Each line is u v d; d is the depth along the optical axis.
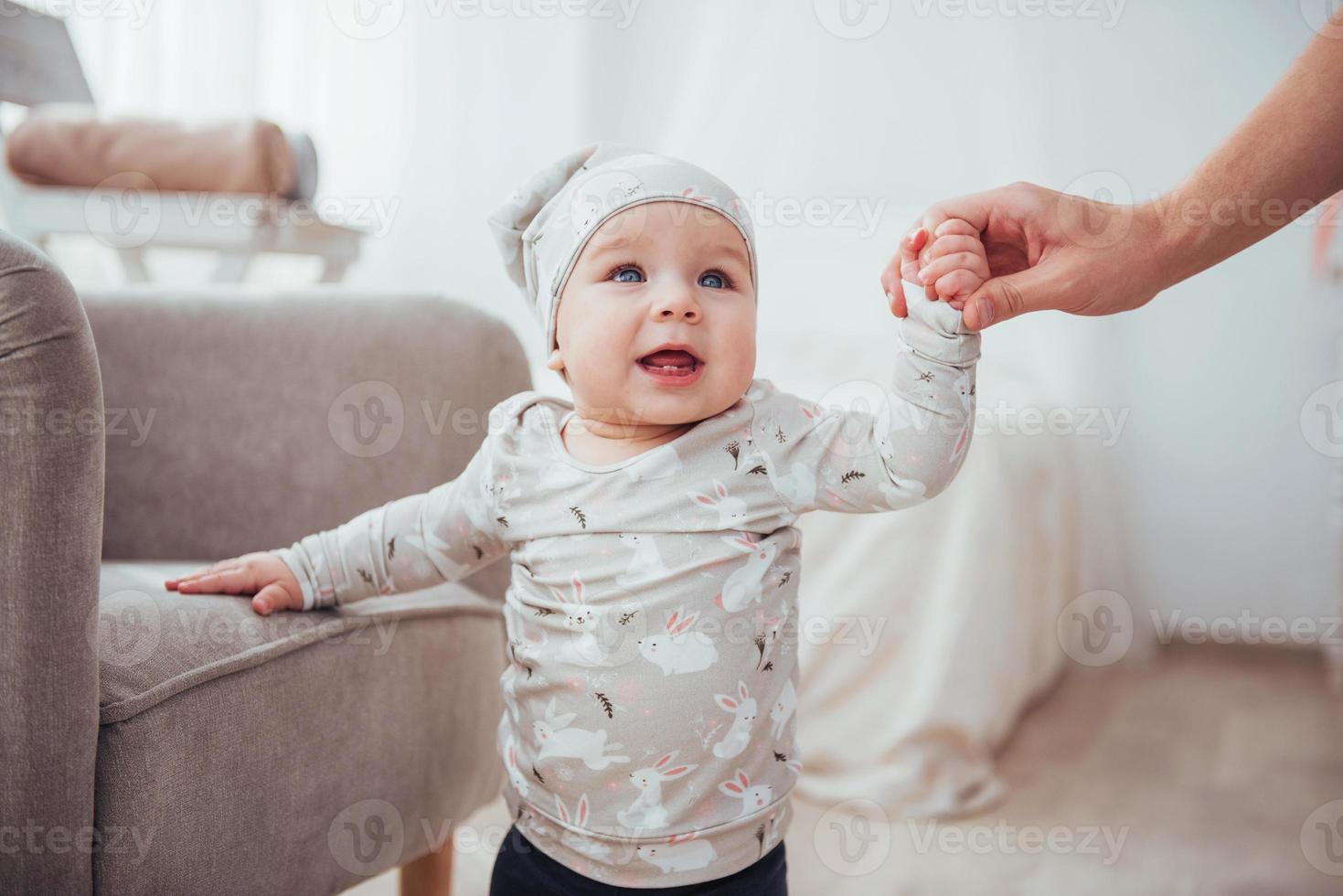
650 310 0.74
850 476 0.76
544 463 0.79
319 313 1.07
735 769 0.74
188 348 1.06
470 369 1.04
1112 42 2.26
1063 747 1.60
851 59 2.25
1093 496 2.18
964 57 2.26
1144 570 2.31
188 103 2.04
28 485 0.62
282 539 1.05
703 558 0.74
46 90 1.72
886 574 1.43
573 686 0.75
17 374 0.62
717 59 2.18
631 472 0.76
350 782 0.81
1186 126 2.26
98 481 0.66
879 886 1.16
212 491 1.06
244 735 0.72
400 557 0.84
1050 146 2.28
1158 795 1.42
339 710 0.80
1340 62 0.74
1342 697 1.89
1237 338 2.27
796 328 2.24
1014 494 1.52
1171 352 2.31
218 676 0.71
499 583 1.07
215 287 1.10
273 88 2.11
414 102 2.14
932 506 1.45
